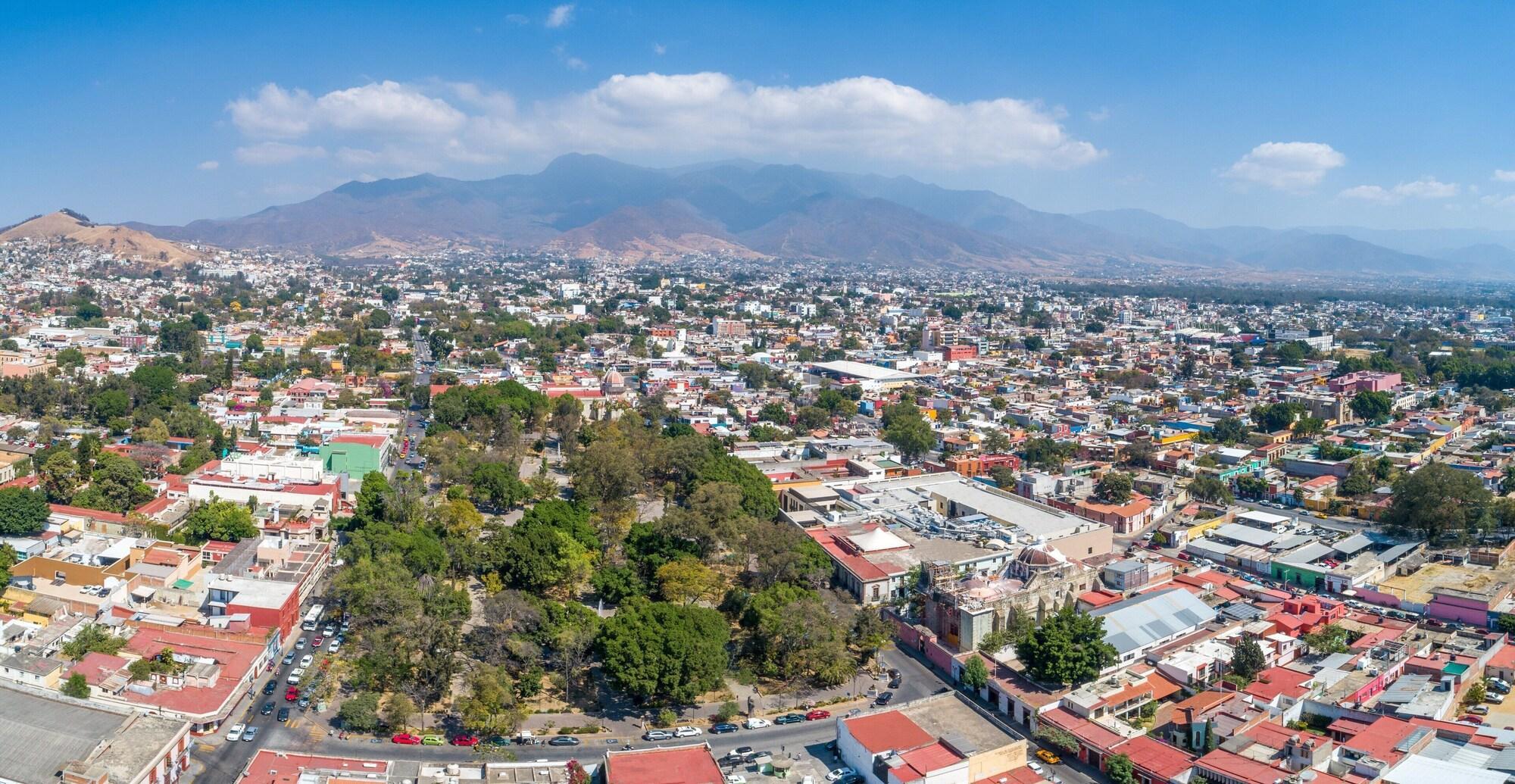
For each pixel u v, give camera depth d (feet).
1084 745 637.30
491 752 631.15
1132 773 606.96
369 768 604.08
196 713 643.86
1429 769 578.66
